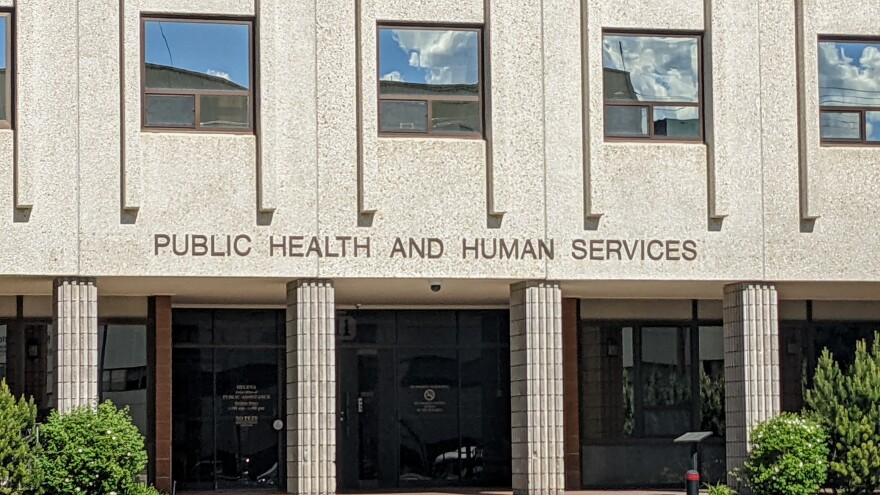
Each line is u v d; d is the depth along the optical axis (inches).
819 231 946.7
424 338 1100.5
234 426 1056.2
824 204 948.0
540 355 908.0
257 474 1056.8
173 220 864.3
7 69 851.4
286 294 962.1
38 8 852.6
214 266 866.8
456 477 1096.2
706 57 942.4
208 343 1057.5
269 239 874.8
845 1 957.8
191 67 878.4
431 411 1096.8
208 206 869.2
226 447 1053.2
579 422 1071.0
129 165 854.5
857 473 887.1
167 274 860.0
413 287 949.2
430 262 893.2
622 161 923.4
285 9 884.6
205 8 879.7
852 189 951.0
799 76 949.2
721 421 1093.8
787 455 882.8
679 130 939.3
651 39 939.3
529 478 901.8
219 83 881.5
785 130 946.7
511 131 907.4
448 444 1097.4
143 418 1015.0
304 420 877.8
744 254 935.0
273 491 1052.5
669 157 930.1
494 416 1105.4
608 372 1078.4
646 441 1079.0
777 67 948.0
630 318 1083.9
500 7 911.7
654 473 1078.4
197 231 866.8
